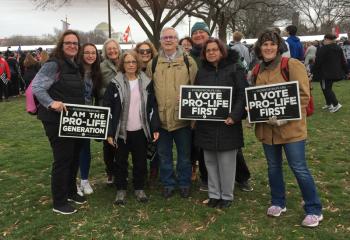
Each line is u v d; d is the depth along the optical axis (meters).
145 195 3.20
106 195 3.34
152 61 3.20
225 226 2.71
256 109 2.67
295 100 2.55
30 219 2.94
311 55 9.91
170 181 3.29
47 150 4.89
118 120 3.02
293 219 2.79
